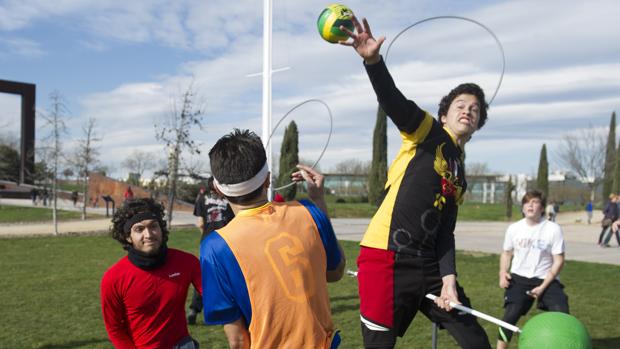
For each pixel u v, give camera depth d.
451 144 2.99
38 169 25.53
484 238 19.83
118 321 3.01
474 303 7.77
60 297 8.04
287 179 6.65
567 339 2.46
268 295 1.88
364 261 2.99
